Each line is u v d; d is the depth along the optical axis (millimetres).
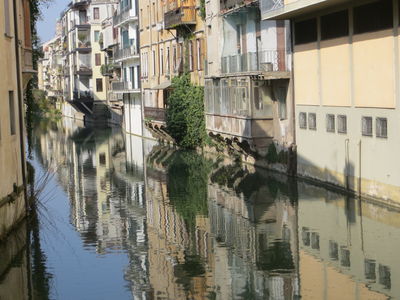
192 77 40688
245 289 12227
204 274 13383
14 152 18344
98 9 80688
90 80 80312
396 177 18578
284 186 24016
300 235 16266
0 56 16984
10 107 18562
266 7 25250
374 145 19781
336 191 22156
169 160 35906
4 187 16859
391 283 12188
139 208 21391
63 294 12453
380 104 19328
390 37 18656
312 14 23672
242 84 28500
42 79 134625
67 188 26672
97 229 18203
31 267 14398
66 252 15633
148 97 52750
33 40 29328
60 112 105688
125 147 46344
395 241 15148
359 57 20547
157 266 14117
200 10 37125
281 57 26562
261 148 28812
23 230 18156
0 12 17156
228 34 32625
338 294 11680
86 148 46656
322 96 23312
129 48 57375
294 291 12000
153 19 50156
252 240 16062
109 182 28250
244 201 21531
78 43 80188
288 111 26359
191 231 17469
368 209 18891
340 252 14492
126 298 12055
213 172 29484
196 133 39875
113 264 14430
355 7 20609
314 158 24250
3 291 12750
